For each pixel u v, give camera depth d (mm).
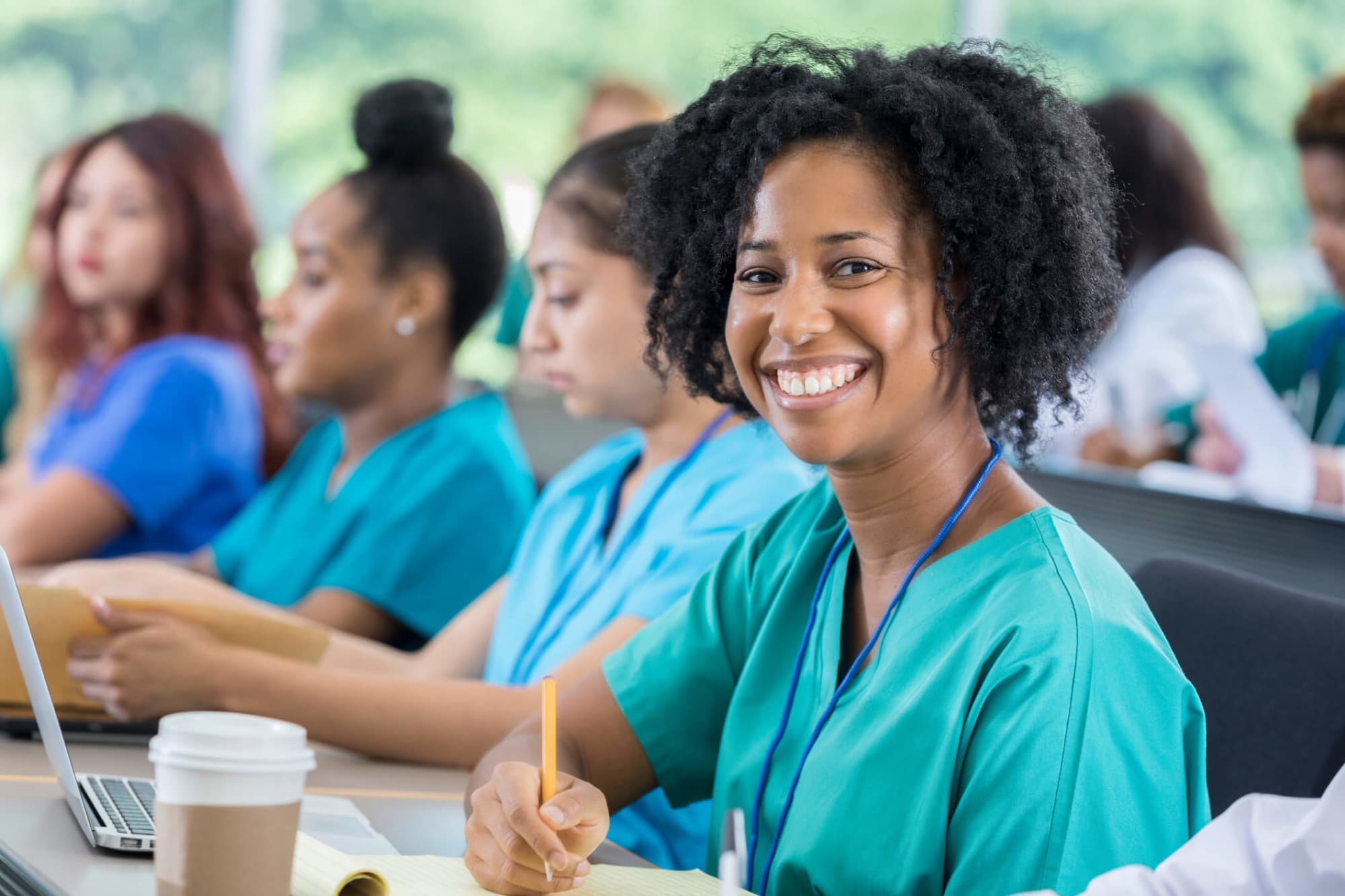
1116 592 1170
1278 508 2047
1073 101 1312
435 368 2518
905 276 1188
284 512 2678
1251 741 1289
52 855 1108
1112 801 1080
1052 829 1060
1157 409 3127
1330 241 2951
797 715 1286
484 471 2490
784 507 1463
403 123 2420
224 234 3242
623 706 1453
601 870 1187
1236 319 3166
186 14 5137
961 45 1328
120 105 5160
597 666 1634
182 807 892
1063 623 1111
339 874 1036
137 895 1023
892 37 4344
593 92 4117
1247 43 3598
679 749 1451
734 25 4656
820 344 1180
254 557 2678
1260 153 3549
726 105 1348
